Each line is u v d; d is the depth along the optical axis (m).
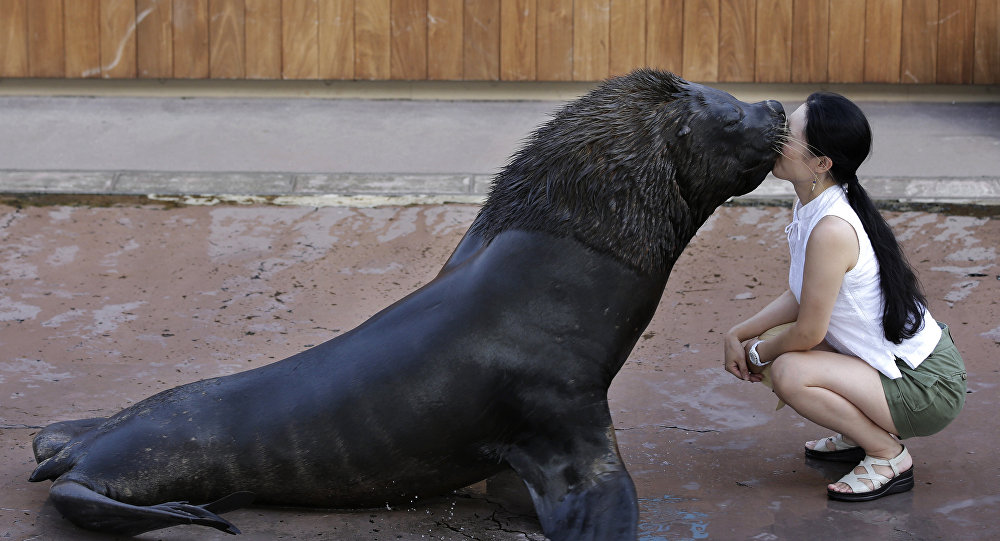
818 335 6.82
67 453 6.62
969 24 16.31
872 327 6.84
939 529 6.53
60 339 9.55
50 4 16.25
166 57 16.45
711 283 10.90
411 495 6.84
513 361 6.41
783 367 6.99
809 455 7.60
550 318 6.42
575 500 6.27
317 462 6.57
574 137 6.48
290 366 6.76
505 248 6.57
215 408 6.64
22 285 10.66
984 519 6.64
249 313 10.21
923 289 10.38
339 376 6.57
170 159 13.98
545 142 6.62
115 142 14.56
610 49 16.48
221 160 13.98
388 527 6.63
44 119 15.42
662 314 10.21
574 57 16.50
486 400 6.45
